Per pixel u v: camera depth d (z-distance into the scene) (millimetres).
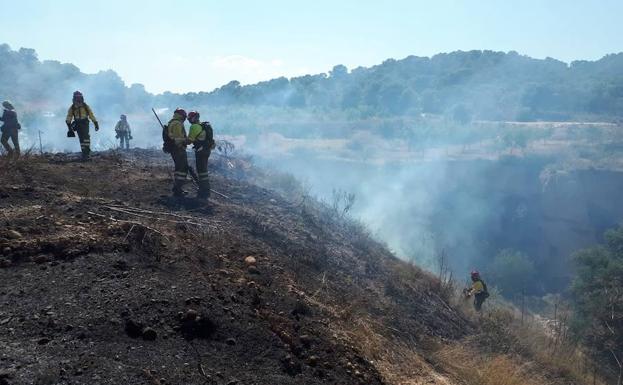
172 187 10242
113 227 6434
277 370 4523
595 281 25000
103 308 4617
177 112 9594
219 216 9055
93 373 3732
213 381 4035
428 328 9062
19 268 5246
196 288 5293
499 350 9312
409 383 6016
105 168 10898
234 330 4816
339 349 5496
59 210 7043
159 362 4078
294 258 8586
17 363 3686
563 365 10070
